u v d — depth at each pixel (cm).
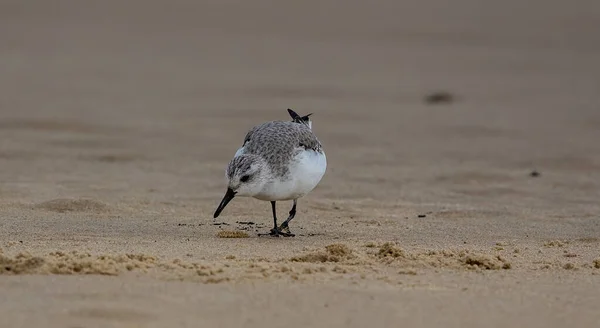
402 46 4075
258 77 3175
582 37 4328
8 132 1953
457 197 1438
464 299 746
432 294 758
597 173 1686
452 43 4156
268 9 5125
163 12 4978
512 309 720
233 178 1038
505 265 888
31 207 1222
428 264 882
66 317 665
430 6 5234
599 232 1166
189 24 4659
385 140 2003
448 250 957
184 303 705
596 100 2788
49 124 2075
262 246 988
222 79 3109
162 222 1152
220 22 4731
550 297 760
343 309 704
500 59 3744
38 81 2928
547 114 2478
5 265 800
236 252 941
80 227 1084
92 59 3541
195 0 5309
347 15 4956
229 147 1864
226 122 2205
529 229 1178
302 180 1065
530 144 1988
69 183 1446
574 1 5269
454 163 1744
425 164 1730
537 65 3603
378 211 1298
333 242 1030
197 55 3753
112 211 1224
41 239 992
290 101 2620
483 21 4788
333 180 1545
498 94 2888
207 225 1141
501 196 1458
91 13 4862
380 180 1559
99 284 752
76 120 2145
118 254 858
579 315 707
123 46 3947
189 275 790
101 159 1691
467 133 2131
